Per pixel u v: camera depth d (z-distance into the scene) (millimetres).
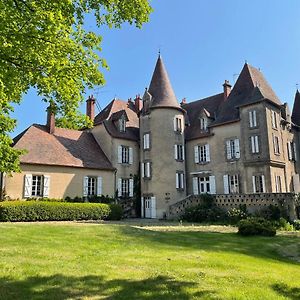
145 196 29891
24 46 8180
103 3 10484
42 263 7535
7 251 8695
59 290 5707
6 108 13883
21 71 8852
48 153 25922
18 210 20234
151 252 9281
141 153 30938
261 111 27688
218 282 6406
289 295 5793
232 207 23719
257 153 27328
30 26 8172
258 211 22344
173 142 30328
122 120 31328
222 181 29266
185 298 5430
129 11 10961
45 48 8547
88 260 8008
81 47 10250
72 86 10031
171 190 29328
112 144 29859
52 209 21578
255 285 6277
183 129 31531
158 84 31859
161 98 31016
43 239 10664
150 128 30609
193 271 7234
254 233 14344
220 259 8609
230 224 21531
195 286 6105
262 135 27297
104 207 24266
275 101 30078
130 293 5637
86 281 6250
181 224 21328
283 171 28469
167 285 6121
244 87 30500
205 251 9859
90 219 23406
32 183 24422
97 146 30828
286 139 30203
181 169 30500
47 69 8992
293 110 34719
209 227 19062
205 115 31469
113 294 5566
